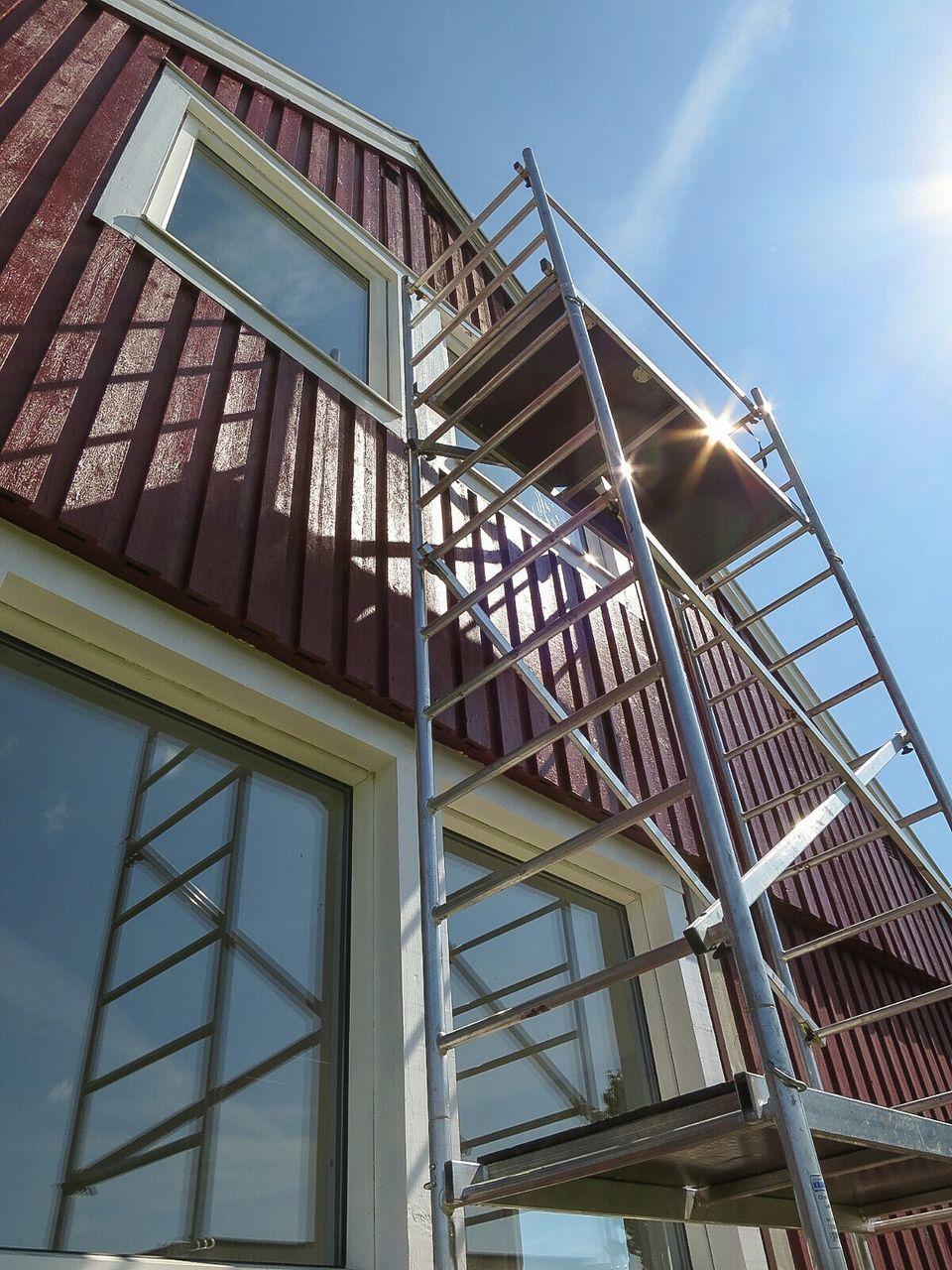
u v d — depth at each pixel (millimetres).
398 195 5367
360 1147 2066
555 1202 1667
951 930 6004
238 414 2951
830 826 5293
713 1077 2982
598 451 3547
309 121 5000
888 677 2930
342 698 2676
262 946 2197
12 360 2359
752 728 5277
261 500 2801
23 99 3162
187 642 2359
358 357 4203
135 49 3996
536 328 3195
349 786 2707
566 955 3037
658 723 4016
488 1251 2230
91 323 2670
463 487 3838
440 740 2871
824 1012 4176
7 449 2168
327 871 2484
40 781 1995
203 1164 1829
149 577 2311
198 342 2994
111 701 2271
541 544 2209
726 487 3539
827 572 3258
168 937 2023
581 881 3295
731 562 3885
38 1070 1688
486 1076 2518
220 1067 1965
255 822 2391
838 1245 1091
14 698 2072
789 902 4293
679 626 3691
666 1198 1913
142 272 2994
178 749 2336
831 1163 1900
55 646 2201
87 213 3014
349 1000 2295
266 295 3949
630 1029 3076
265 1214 1866
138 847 2086
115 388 2584
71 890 1911
